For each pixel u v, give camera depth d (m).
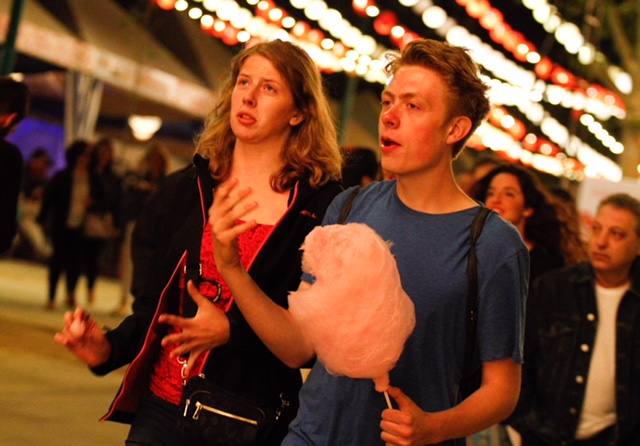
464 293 3.80
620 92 19.36
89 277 17.16
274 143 4.85
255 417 4.54
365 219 4.01
